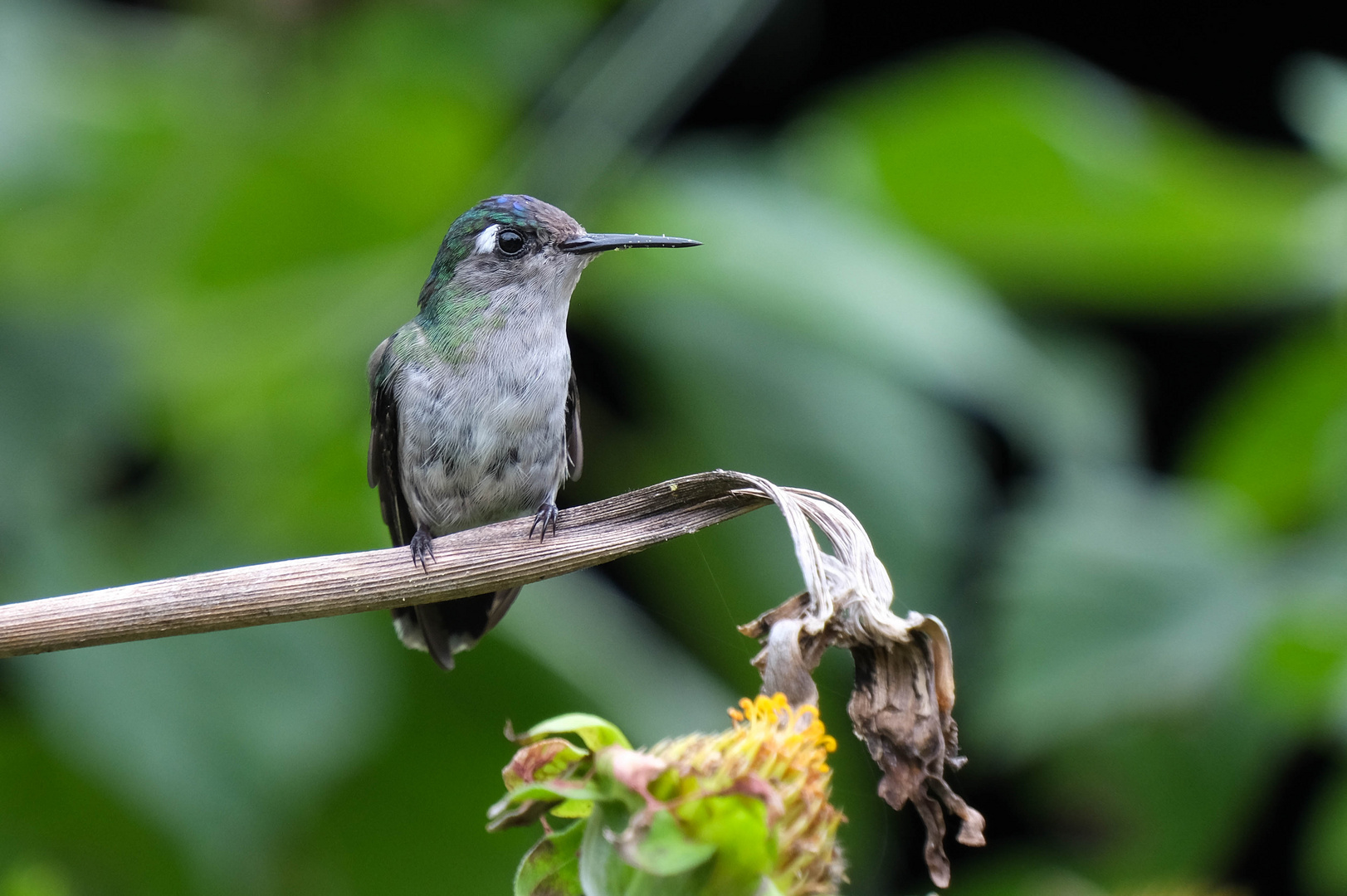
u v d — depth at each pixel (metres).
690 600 9.56
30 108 9.32
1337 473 9.58
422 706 9.45
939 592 9.41
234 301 9.74
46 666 8.01
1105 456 11.06
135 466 9.43
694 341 9.46
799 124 9.92
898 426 9.55
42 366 8.52
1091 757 9.61
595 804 4.42
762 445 9.40
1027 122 8.65
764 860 4.20
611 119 9.28
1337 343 9.69
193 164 9.69
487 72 10.88
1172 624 9.27
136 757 7.99
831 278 8.44
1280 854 11.81
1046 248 9.87
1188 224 9.27
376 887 9.84
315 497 9.32
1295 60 15.36
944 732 4.28
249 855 8.32
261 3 9.89
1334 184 9.72
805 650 4.39
